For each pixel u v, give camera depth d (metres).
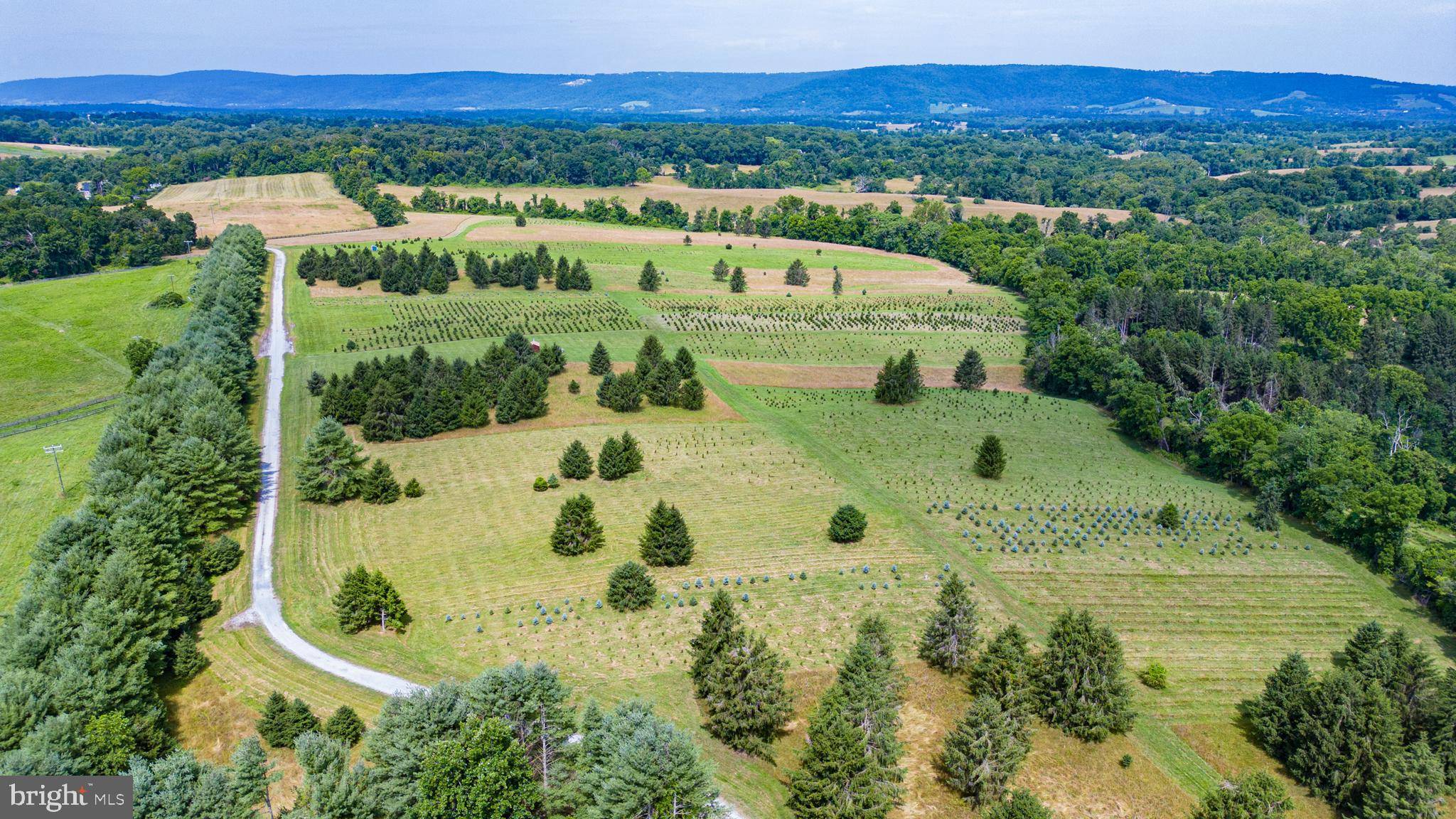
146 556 79.81
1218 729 72.62
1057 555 100.38
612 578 87.12
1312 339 181.75
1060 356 158.88
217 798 52.91
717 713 69.12
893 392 151.00
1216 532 108.31
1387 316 189.25
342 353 164.62
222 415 107.88
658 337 183.25
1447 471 119.56
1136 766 67.62
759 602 88.44
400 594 89.25
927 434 138.12
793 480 118.06
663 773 55.72
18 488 109.00
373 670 77.12
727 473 119.75
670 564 94.44
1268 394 150.12
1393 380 154.62
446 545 98.75
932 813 63.28
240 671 76.38
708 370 164.50
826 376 164.75
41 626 67.75
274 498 109.69
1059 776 66.38
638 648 80.94
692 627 84.31
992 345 187.00
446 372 139.00
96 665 64.69
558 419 137.62
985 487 118.44
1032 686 72.19
